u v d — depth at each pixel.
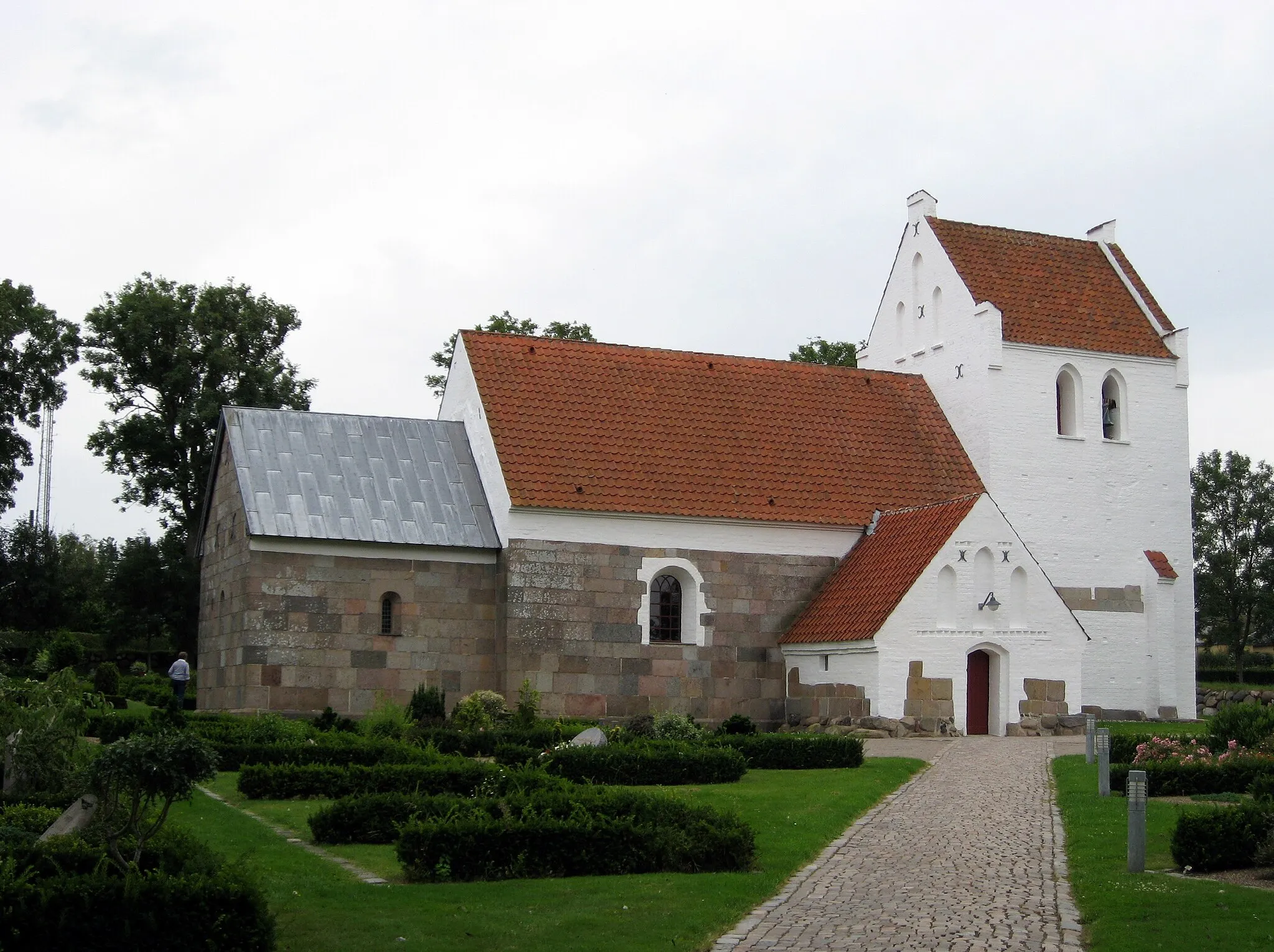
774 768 27.20
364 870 16.22
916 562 35.66
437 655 35.09
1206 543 74.62
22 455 58.38
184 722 27.94
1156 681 42.72
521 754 24.72
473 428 38.78
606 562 36.25
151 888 11.42
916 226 45.97
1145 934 12.92
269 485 35.00
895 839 18.77
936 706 34.81
